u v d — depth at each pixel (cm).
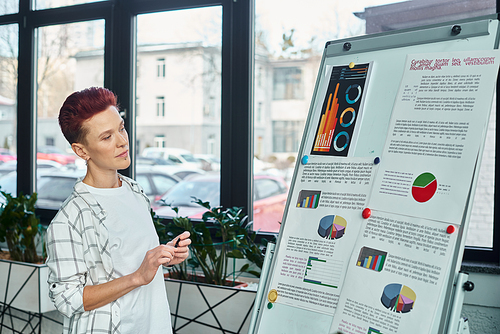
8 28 299
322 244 128
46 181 291
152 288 133
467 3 179
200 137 271
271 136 258
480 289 168
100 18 262
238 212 201
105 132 120
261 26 227
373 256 117
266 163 259
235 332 184
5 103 304
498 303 166
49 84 287
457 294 104
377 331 110
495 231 175
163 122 267
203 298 189
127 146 127
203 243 199
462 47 120
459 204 108
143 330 128
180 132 272
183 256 122
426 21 187
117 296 117
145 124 268
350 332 114
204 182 265
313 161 138
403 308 108
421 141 118
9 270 233
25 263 230
